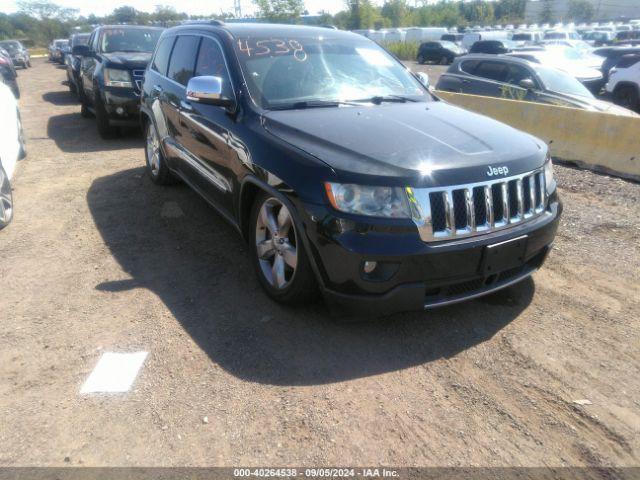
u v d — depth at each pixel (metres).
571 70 13.68
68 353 3.12
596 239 4.85
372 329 3.38
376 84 4.40
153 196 5.93
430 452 2.44
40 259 4.35
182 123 4.85
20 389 2.82
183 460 2.39
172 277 4.05
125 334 3.31
